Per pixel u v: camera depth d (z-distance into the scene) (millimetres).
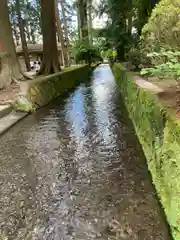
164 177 3076
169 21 5121
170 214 2744
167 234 2756
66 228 2957
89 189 3730
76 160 4742
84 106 9633
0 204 3465
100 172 4227
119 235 2799
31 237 2850
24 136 6254
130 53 12102
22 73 11305
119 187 3734
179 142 2539
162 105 3660
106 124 7023
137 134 5793
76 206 3348
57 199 3525
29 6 34625
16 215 3229
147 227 2885
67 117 7988
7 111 8055
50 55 14688
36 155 5059
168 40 5266
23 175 4246
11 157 5016
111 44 20656
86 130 6566
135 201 3375
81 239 2781
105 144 5488
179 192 2498
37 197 3596
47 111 8922
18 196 3637
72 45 29719
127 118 7531
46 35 14438
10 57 10914
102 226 2955
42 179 4086
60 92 12648
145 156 4609
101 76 22328
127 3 15664
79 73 19594
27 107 8516
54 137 6102
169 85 5684
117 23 17328
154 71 3957
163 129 3217
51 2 14047
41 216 3188
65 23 28516
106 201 3416
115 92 12820
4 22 10828
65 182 3959
